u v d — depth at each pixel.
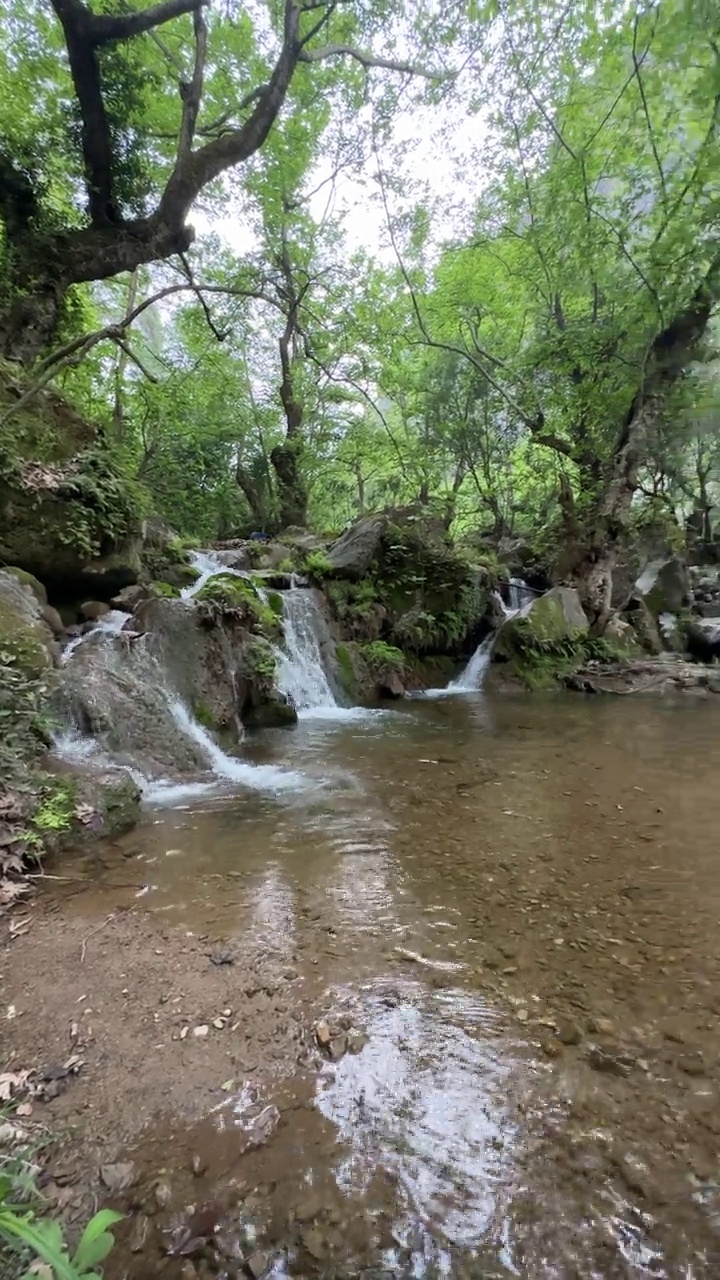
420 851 3.91
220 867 3.68
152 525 9.86
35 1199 1.59
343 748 6.55
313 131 12.74
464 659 11.52
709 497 20.39
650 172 10.39
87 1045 2.21
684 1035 2.24
